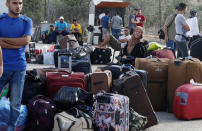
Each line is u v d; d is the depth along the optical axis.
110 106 4.75
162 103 6.67
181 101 5.98
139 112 5.46
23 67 4.42
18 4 4.29
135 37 7.29
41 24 22.67
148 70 6.56
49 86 5.40
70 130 4.50
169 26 9.92
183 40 8.92
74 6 43.31
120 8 24.02
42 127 4.75
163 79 6.61
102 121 4.80
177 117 6.12
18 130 4.68
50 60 11.79
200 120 6.07
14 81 4.39
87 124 4.65
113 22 19.91
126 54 7.40
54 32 21.19
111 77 6.05
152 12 40.41
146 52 7.30
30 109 4.81
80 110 5.02
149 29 36.12
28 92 5.21
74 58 9.18
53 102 5.02
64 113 4.77
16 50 4.35
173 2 43.31
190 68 6.27
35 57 12.03
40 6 44.38
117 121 4.77
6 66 4.32
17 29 4.34
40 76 5.71
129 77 5.47
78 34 20.25
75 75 5.63
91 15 24.19
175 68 6.40
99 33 21.70
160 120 6.05
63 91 5.06
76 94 5.01
